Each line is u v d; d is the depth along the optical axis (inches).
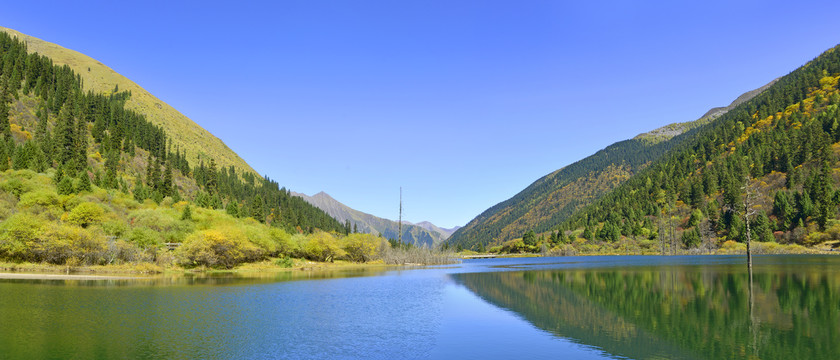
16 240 2822.3
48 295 1796.3
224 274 3166.8
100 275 2723.9
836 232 6107.3
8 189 4082.2
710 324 1259.8
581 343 1080.2
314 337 1158.3
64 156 6363.2
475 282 2679.6
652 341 1080.2
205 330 1224.2
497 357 967.0
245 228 4544.8
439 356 976.3
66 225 3154.5
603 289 2196.1
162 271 3147.1
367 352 1015.6
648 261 5334.6
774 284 2154.3
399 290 2198.6
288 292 2075.5
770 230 6978.4
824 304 1542.8
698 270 3312.0
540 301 1817.2
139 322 1311.5
